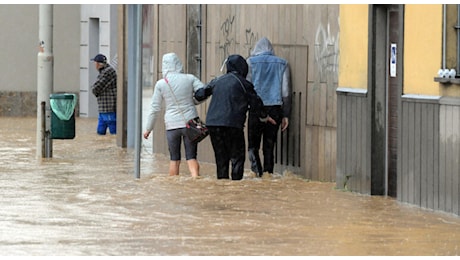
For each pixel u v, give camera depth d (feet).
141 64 80.48
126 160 97.96
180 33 101.65
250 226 57.62
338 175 75.20
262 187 75.66
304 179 82.07
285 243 52.39
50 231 55.57
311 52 81.71
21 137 119.85
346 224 58.65
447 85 63.62
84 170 87.61
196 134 80.69
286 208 64.75
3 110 154.71
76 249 50.44
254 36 89.92
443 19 63.98
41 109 98.63
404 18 67.51
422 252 50.14
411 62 66.95
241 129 79.46
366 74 72.08
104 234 54.80
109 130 131.03
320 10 80.48
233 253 49.52
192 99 81.61
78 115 157.28
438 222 59.82
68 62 157.17
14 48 154.71
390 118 71.41
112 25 149.48
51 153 98.99
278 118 83.66
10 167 89.56
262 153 87.97
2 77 154.40
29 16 155.12
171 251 49.98
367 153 71.97
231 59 80.02
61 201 67.21
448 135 63.10
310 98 81.92
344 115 74.54
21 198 68.59
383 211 64.08
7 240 52.85
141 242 52.47
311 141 81.87
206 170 89.92
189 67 100.12
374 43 71.15
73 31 156.76
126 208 64.13
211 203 66.54
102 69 126.31
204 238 53.72
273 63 83.15
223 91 79.25
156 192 72.02
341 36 75.10
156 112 81.61
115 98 126.62
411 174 67.00
